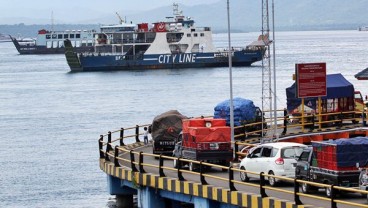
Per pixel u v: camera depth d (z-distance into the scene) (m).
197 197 71.62
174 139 93.88
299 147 71.50
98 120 192.50
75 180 110.75
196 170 81.31
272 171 70.69
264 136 103.50
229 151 81.75
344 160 63.69
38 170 120.12
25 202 97.38
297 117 108.69
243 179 73.44
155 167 80.12
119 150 91.38
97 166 121.88
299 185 65.00
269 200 62.53
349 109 115.81
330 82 115.50
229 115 108.81
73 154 135.25
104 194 100.44
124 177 83.31
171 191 75.38
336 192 63.91
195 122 84.62
